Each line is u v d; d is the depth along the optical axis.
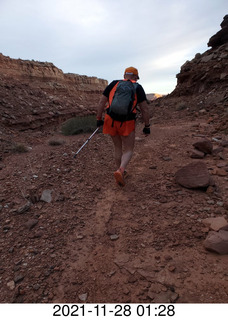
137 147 5.64
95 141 6.36
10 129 9.18
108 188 3.60
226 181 3.51
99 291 1.90
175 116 10.80
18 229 2.68
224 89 12.41
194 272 2.01
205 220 2.61
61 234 2.58
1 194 3.41
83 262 2.20
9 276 2.06
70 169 4.27
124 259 2.21
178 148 5.22
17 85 14.94
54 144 6.46
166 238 2.43
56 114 13.36
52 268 2.14
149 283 1.94
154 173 4.01
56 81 33.91
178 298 1.79
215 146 5.18
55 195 3.37
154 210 2.93
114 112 3.08
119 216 2.88
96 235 2.57
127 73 3.27
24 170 4.30
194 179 3.36
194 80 14.97
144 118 3.30
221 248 2.17
